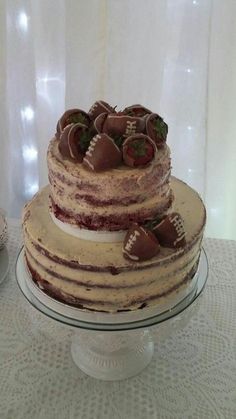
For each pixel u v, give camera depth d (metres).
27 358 0.67
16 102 1.04
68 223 0.56
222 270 0.82
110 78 0.97
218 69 0.96
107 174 0.51
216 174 1.08
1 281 0.76
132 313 0.56
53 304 0.58
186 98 1.00
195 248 0.58
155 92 0.98
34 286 0.60
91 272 0.53
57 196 0.56
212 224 1.16
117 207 0.53
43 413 0.59
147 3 0.89
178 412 0.59
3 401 0.60
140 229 0.52
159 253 0.54
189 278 0.60
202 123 1.02
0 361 0.66
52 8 0.94
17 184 1.16
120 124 0.54
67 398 0.61
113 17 0.90
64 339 0.66
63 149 0.54
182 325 0.61
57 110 1.06
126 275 0.53
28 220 0.59
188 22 0.92
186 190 0.67
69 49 0.95
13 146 1.10
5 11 0.93
